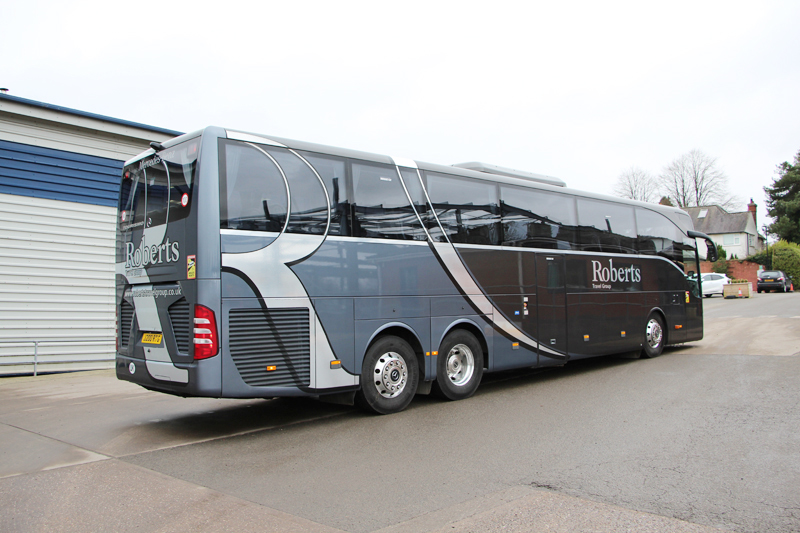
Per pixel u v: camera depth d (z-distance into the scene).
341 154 7.64
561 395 8.90
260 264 6.68
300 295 6.98
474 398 8.92
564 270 10.72
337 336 7.30
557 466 5.34
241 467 5.54
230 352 6.41
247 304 6.55
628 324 12.06
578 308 10.92
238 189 6.63
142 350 7.12
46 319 12.70
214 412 8.30
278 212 6.91
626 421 6.99
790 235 59.44
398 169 8.29
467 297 8.97
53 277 12.80
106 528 4.07
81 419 7.84
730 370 10.44
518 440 6.31
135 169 7.59
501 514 4.22
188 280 6.44
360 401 7.77
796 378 9.34
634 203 12.72
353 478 5.16
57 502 4.59
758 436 6.12
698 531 3.86
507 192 9.85
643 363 12.02
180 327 6.54
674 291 13.52
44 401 9.29
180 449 6.23
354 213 7.65
